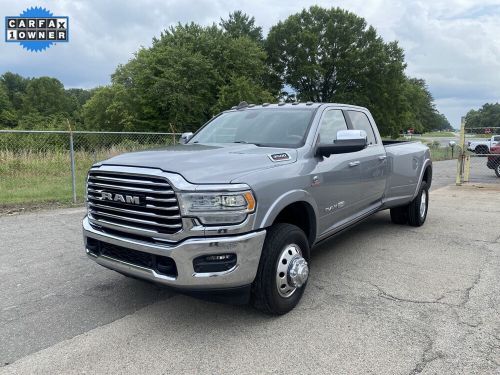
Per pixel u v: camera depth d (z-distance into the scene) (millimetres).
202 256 3232
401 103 54625
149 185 3322
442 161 29984
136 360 3137
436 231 7047
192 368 3031
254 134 4734
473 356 3145
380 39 53250
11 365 3074
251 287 3602
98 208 3783
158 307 4031
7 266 5176
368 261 5395
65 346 3332
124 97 45844
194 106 41000
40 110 96875
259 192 3430
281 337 3447
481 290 4406
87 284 4602
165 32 46375
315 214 4250
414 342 3348
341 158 4812
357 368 3006
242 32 59625
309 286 4527
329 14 53000
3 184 10562
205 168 3393
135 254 3541
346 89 54125
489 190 12820
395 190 6387
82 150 11461
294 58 53219
